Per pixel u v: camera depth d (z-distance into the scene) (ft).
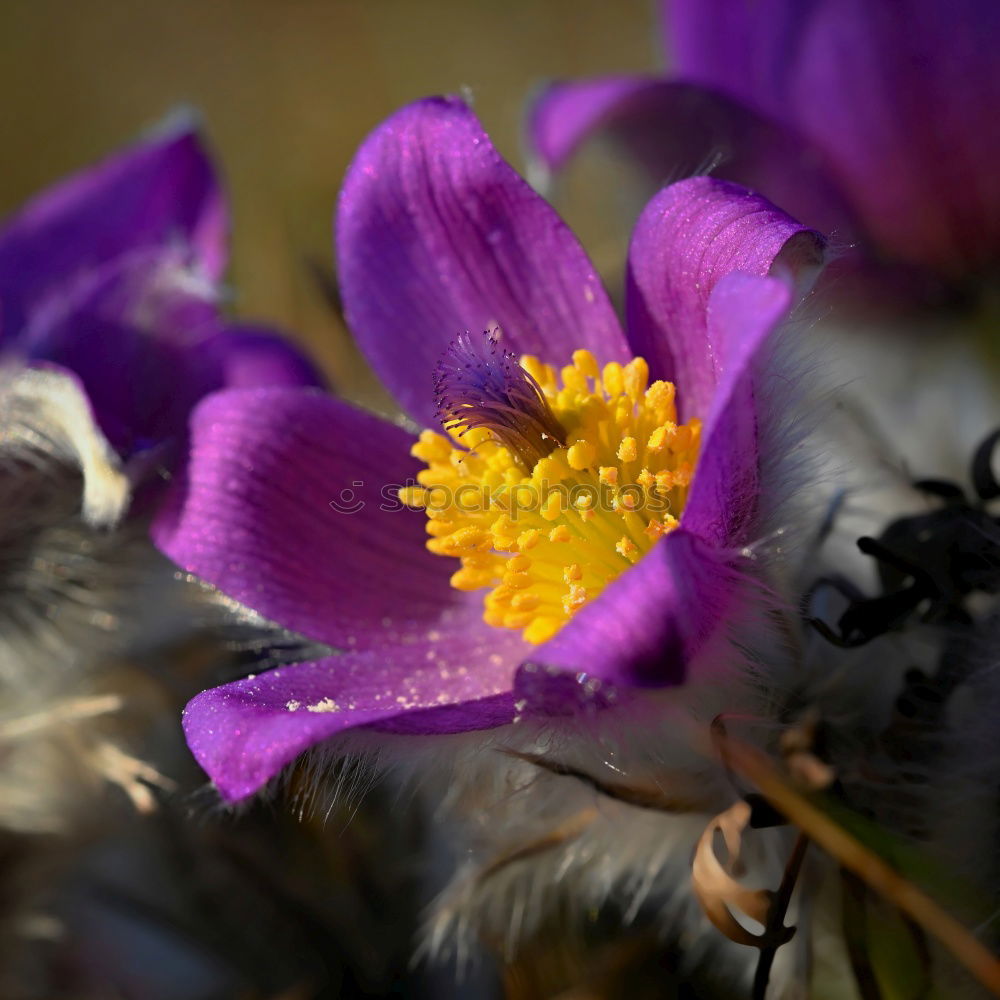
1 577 1.22
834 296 1.27
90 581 1.23
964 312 1.28
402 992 1.21
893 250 1.27
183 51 1.70
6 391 1.21
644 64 1.67
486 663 1.16
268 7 1.67
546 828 1.16
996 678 1.15
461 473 1.17
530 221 1.17
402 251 1.18
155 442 1.21
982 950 1.10
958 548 1.16
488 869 1.16
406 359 1.18
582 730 1.12
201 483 1.17
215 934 1.22
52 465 1.21
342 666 1.16
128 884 1.22
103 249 1.28
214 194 1.29
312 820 1.21
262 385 1.24
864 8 1.24
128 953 1.22
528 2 1.70
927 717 1.15
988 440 1.18
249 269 1.39
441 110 1.17
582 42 1.68
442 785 1.16
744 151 1.27
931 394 1.30
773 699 1.14
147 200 1.29
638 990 1.18
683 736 1.13
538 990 1.18
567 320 1.17
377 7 1.69
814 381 1.13
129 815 1.22
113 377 1.23
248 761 1.09
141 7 1.72
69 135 1.73
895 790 1.14
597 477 1.16
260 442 1.17
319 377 1.25
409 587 1.17
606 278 1.31
